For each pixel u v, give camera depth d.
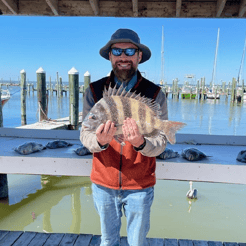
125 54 1.74
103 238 1.92
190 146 3.98
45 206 5.00
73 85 10.43
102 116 1.55
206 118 20.42
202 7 4.23
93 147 1.63
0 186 5.23
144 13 4.32
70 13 4.38
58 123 10.76
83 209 4.90
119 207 1.86
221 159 3.21
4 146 3.78
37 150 3.46
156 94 1.77
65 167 3.17
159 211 4.71
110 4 4.31
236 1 4.14
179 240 2.99
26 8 4.41
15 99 34.28
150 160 1.79
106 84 1.85
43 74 11.41
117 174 1.75
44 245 2.85
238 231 4.07
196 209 4.79
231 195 5.46
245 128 16.25
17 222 4.39
